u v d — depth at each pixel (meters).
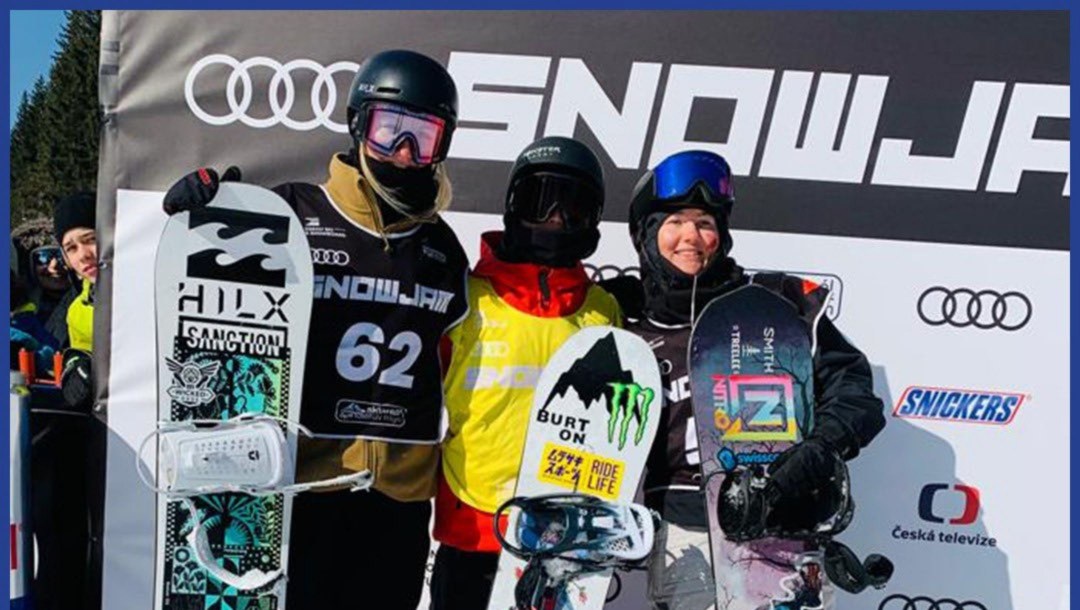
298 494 2.53
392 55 2.50
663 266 2.48
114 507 3.09
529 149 2.53
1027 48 3.02
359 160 2.51
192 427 2.44
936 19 3.03
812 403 2.45
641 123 3.08
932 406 3.07
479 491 2.48
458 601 2.56
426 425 2.50
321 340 2.49
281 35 3.10
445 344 2.53
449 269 2.55
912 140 3.05
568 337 2.48
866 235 3.06
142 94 3.10
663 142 3.08
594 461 2.46
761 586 2.38
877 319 3.07
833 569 2.41
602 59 3.08
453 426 2.50
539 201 2.46
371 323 2.48
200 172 2.45
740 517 2.29
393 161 2.45
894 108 3.05
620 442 2.45
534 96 3.09
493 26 3.09
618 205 3.09
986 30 3.02
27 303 3.50
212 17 3.10
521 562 2.46
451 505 2.52
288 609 2.52
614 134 3.08
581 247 2.53
